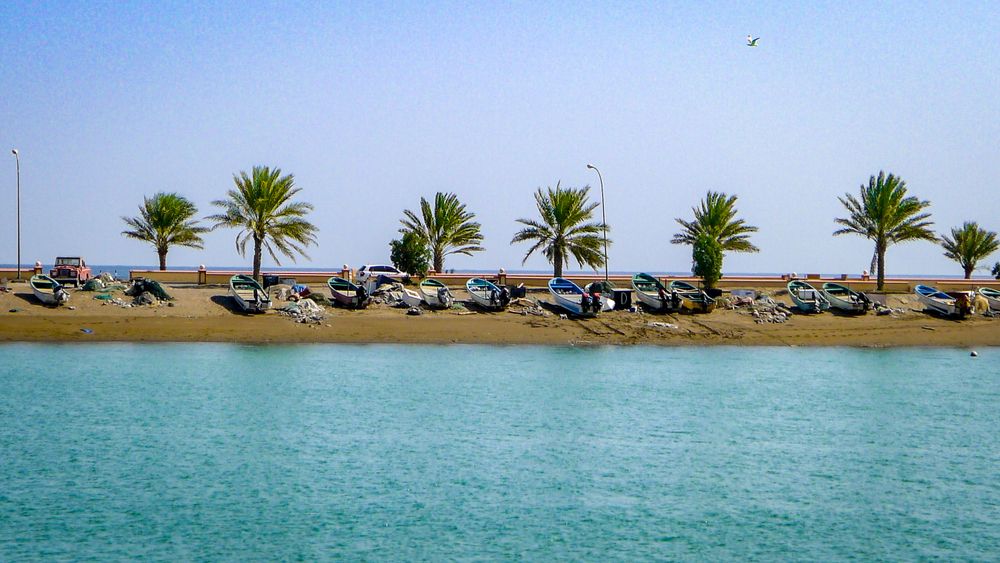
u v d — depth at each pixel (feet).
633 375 156.66
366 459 95.50
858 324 214.07
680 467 94.48
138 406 120.78
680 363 171.42
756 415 122.62
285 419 114.83
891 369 168.76
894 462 97.45
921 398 137.08
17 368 148.05
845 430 113.50
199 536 71.10
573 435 108.78
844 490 86.74
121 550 67.72
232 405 123.03
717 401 132.67
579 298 209.26
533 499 82.53
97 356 160.45
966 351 195.11
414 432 108.88
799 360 178.09
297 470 90.58
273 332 183.93
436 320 197.57
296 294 203.00
